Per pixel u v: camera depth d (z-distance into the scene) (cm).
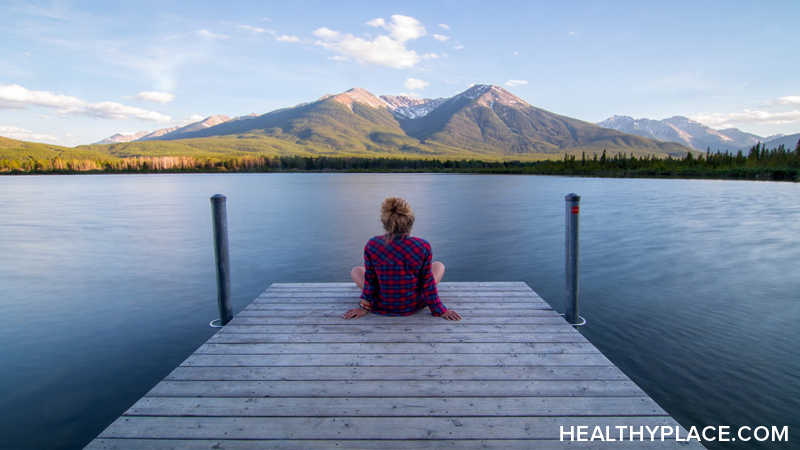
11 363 551
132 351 588
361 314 451
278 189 5138
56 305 784
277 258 1198
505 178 8850
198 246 1397
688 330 648
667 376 512
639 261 1116
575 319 482
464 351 372
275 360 356
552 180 7519
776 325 664
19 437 402
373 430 263
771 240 1415
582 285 895
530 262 1125
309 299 530
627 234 1550
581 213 2255
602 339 618
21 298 830
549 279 952
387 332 414
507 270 1041
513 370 339
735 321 681
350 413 281
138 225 1939
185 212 2533
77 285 923
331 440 254
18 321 702
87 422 426
